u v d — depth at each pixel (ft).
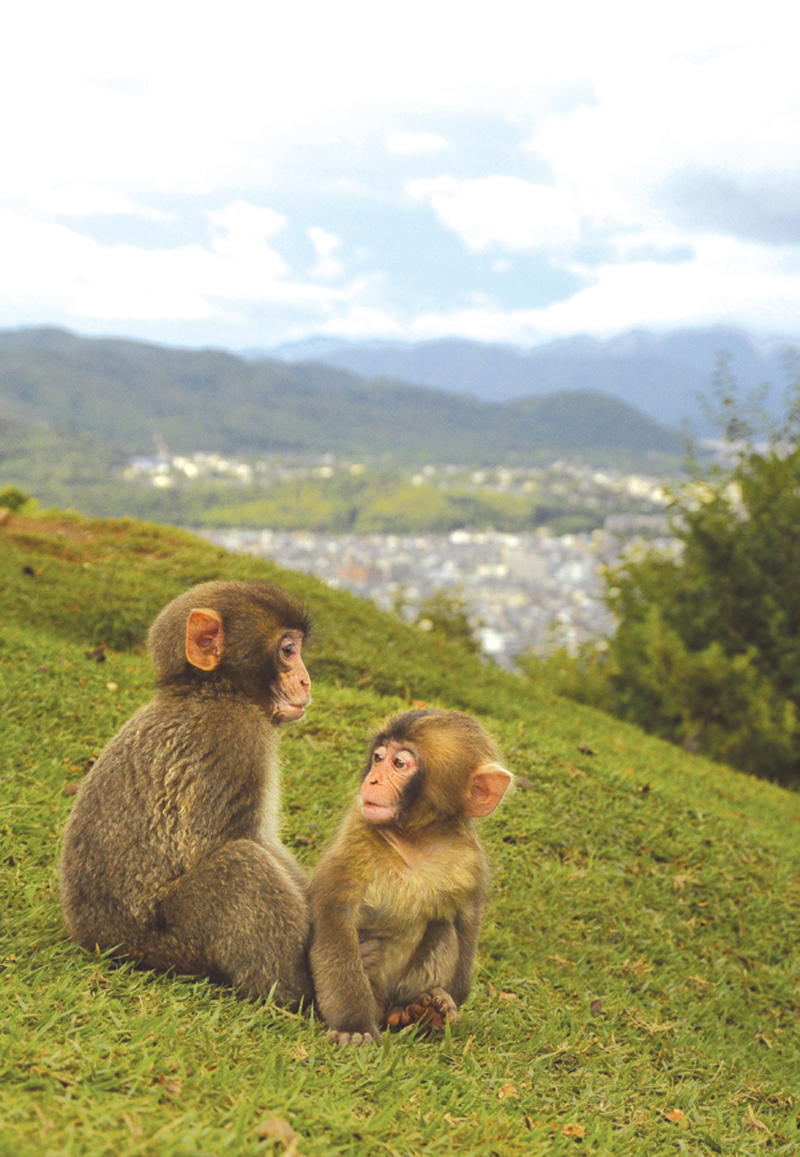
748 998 22.26
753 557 57.77
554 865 24.31
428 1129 10.36
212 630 12.67
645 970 21.47
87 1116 8.50
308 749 26.03
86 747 22.35
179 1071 10.15
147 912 12.52
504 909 21.91
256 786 12.68
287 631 13.05
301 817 21.81
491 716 37.58
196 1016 11.69
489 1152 10.14
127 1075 9.77
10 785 19.21
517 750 29.78
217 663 12.75
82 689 25.86
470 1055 13.58
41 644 29.66
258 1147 8.59
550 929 21.85
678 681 54.90
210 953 12.33
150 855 12.43
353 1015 12.05
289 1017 12.26
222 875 12.12
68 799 19.43
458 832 12.69
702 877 26.13
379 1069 11.62
